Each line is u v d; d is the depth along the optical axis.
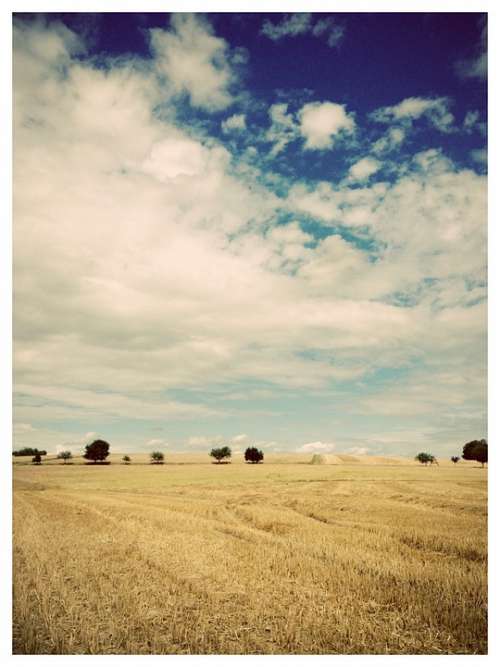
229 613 9.97
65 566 14.08
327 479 56.31
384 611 10.16
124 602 10.47
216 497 37.62
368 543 17.39
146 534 19.77
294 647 8.37
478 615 9.78
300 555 15.27
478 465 119.12
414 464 120.75
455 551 16.09
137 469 86.88
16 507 30.22
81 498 37.34
